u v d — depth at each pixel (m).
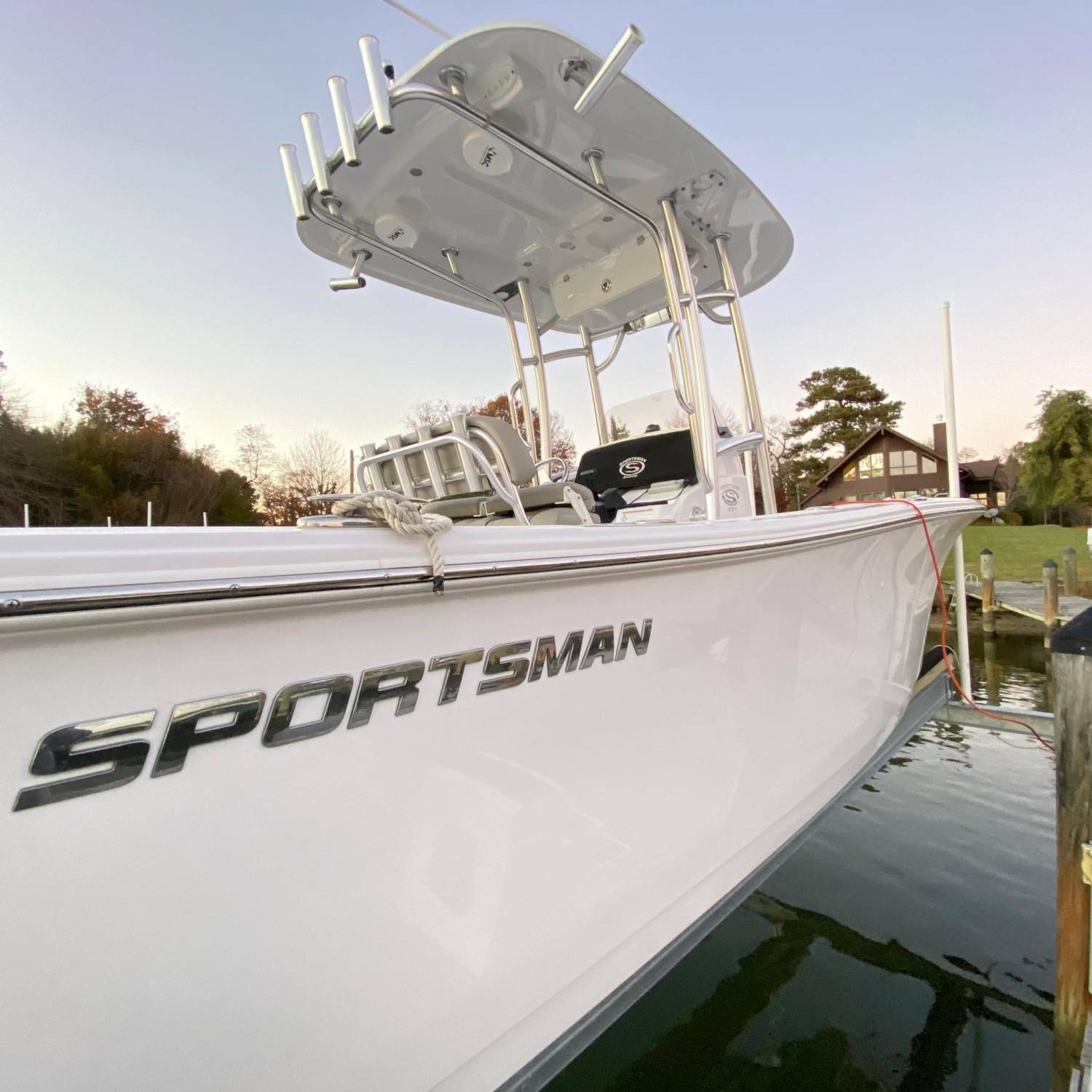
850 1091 1.91
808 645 2.32
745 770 2.07
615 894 1.62
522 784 1.36
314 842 1.04
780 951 2.53
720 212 2.77
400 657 1.13
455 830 1.24
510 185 2.55
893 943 2.58
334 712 1.05
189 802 0.91
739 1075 1.97
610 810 1.59
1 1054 0.79
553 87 1.99
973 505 3.47
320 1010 1.06
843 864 3.13
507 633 1.31
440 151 2.33
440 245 3.07
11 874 0.78
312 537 1.02
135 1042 0.88
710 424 2.40
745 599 1.96
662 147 2.30
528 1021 1.45
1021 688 7.28
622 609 1.56
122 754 0.85
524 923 1.39
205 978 0.94
